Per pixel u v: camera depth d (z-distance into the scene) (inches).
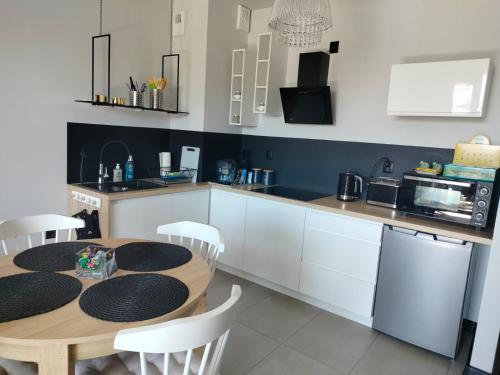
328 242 107.8
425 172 98.0
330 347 94.0
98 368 55.9
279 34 97.8
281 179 145.0
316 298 113.3
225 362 85.4
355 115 123.9
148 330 40.3
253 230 125.9
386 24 115.2
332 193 131.8
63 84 113.5
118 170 129.3
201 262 69.2
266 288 126.0
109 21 122.6
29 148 108.5
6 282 55.5
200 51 133.7
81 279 58.2
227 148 148.9
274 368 84.5
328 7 84.4
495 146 94.2
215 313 44.1
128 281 58.5
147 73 137.1
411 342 94.9
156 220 121.8
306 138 136.6
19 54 102.9
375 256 99.3
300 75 127.2
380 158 119.6
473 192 87.3
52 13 108.3
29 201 110.6
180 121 144.7
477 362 81.5
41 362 43.8
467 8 101.7
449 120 105.7
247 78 138.6
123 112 131.5
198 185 133.8
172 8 140.8
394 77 101.4
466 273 85.4
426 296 91.4
